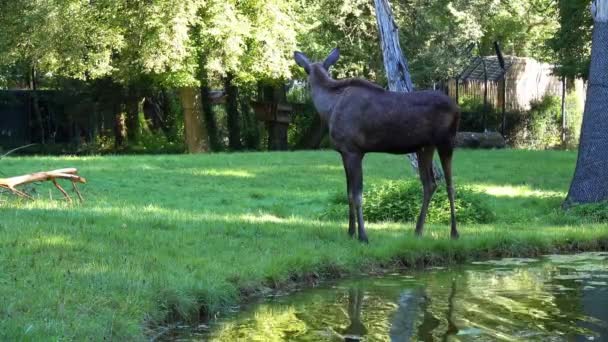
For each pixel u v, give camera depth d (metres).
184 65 31.34
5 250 8.90
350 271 9.77
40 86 42.44
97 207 13.62
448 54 35.88
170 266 8.67
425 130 10.70
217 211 14.48
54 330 6.28
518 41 49.53
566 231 12.22
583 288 8.86
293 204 15.96
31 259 8.55
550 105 42.22
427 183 11.34
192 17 30.00
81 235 10.11
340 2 34.62
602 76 14.84
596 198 14.87
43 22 30.61
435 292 8.71
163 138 40.22
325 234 11.31
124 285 7.71
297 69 35.22
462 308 7.92
